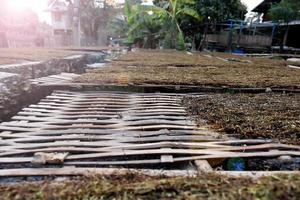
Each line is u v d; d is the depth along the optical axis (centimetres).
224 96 402
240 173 149
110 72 588
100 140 226
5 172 160
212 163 189
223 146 209
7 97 495
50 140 225
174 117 292
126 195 120
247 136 231
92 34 2753
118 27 2464
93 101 370
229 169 187
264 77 568
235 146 210
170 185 126
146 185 127
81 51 1373
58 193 121
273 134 233
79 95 405
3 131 246
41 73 755
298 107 328
